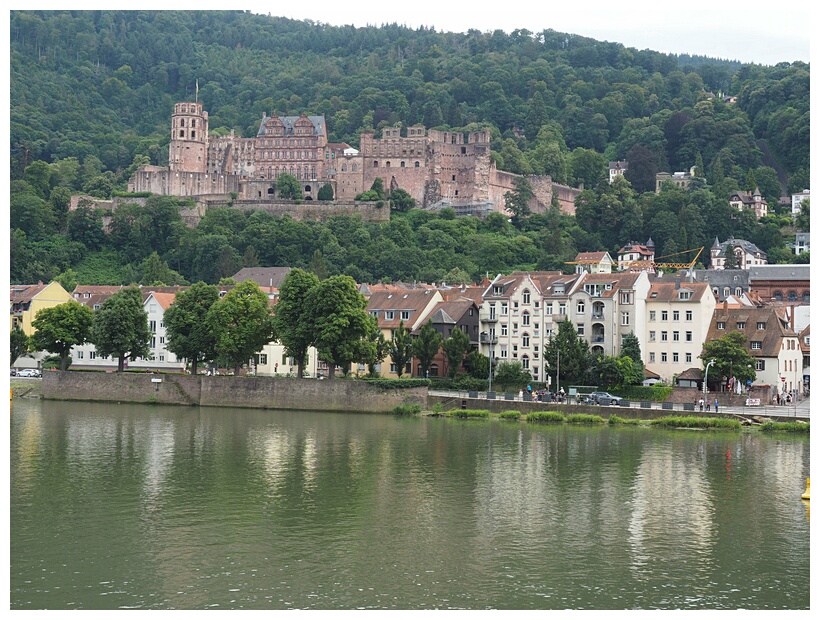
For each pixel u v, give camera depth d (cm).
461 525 10831
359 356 19850
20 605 8538
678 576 9319
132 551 9881
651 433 16875
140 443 15350
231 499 11812
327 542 10212
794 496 12206
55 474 13038
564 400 19538
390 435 16400
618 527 10825
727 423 17362
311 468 13562
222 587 8950
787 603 8719
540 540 10344
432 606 8562
